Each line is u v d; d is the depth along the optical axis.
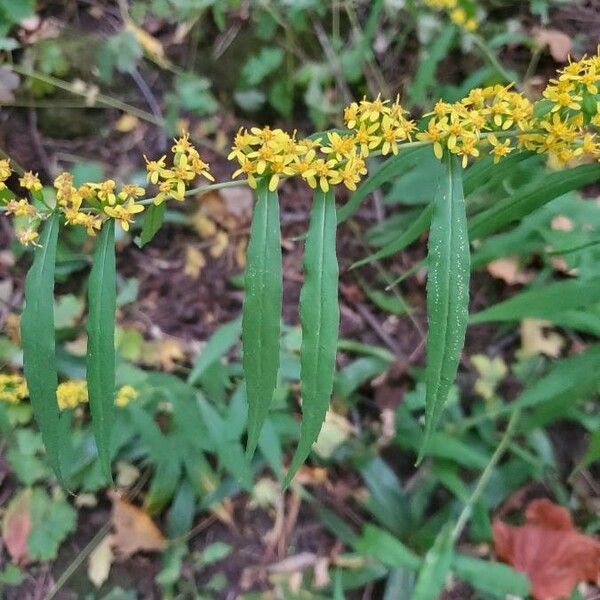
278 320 0.20
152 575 0.40
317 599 0.38
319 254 0.19
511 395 0.44
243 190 0.51
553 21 0.54
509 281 0.47
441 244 0.19
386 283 0.49
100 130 0.52
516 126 0.22
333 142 0.20
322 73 0.53
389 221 0.49
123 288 0.48
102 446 0.22
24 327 0.21
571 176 0.25
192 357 0.46
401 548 0.37
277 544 0.41
